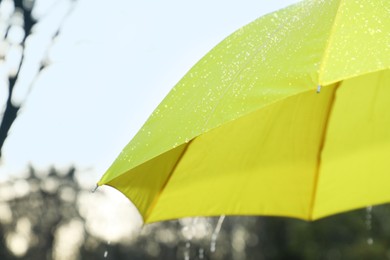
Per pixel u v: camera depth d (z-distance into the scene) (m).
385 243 25.75
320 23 2.22
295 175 3.12
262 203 3.14
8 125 3.96
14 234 38.19
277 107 2.91
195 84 2.52
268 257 33.53
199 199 3.02
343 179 3.16
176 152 2.78
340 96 2.97
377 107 3.01
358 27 2.12
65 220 42.47
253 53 2.39
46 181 41.03
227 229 38.66
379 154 3.12
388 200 3.21
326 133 3.06
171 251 43.91
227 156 2.96
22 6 3.98
